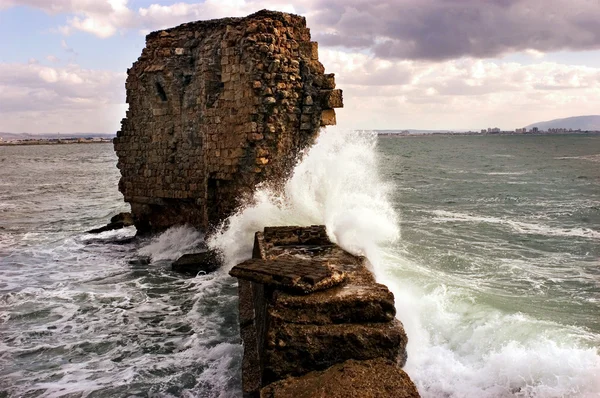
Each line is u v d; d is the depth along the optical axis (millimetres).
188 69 15453
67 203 32656
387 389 5332
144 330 9430
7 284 12641
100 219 25219
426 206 26484
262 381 6199
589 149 108750
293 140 13844
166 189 16297
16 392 7203
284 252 9125
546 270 13078
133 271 13695
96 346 8781
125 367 7953
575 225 20297
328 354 6055
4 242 18516
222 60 13773
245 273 7152
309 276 6723
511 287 11500
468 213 23781
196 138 15125
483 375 7359
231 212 13992
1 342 8961
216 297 11148
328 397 5211
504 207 25984
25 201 33938
